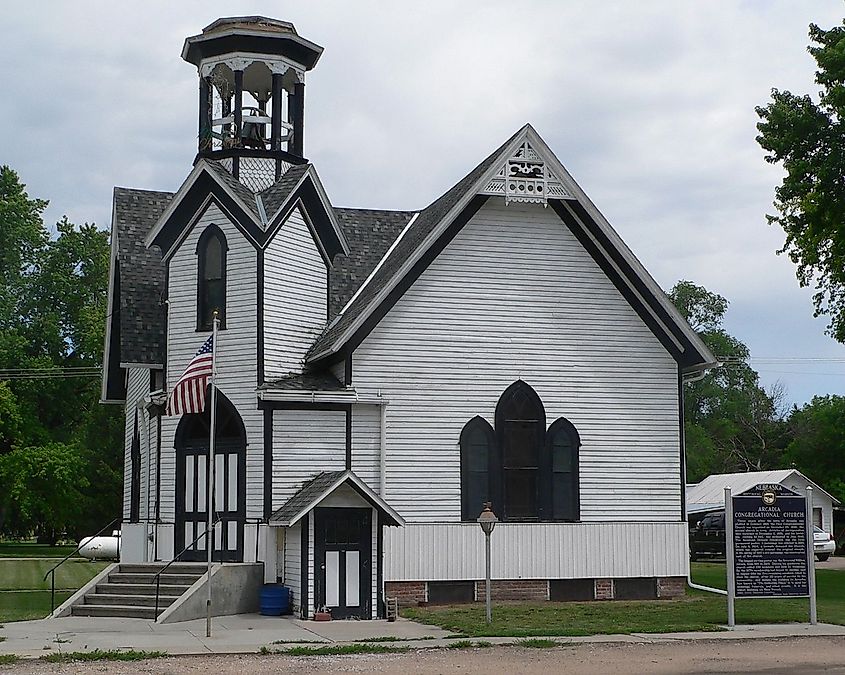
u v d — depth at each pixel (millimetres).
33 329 69438
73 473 63312
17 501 63750
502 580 28750
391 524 25938
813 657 19547
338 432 28062
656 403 30547
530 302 29797
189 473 28859
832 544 58562
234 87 33250
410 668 18188
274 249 28719
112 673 17656
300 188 29500
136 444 32656
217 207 29094
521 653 20141
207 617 23000
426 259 28984
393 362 28500
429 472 28531
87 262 71938
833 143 37438
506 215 29797
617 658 19422
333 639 21906
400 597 27891
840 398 89812
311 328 29766
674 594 30062
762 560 24031
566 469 29672
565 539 29297
